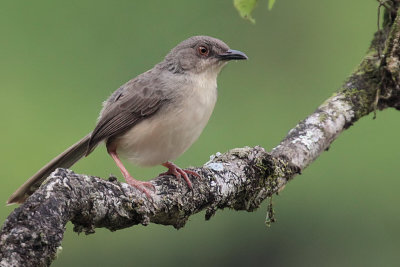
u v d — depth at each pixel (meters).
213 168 9.42
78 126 14.43
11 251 6.22
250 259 15.35
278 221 15.19
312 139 10.51
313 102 15.80
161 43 15.26
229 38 15.97
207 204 9.13
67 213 6.76
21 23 15.16
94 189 7.29
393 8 11.85
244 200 9.71
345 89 11.59
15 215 6.46
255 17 16.30
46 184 6.87
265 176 9.70
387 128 15.01
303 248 15.10
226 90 15.86
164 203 8.52
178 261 15.31
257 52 16.25
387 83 11.35
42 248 6.36
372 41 12.25
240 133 15.20
